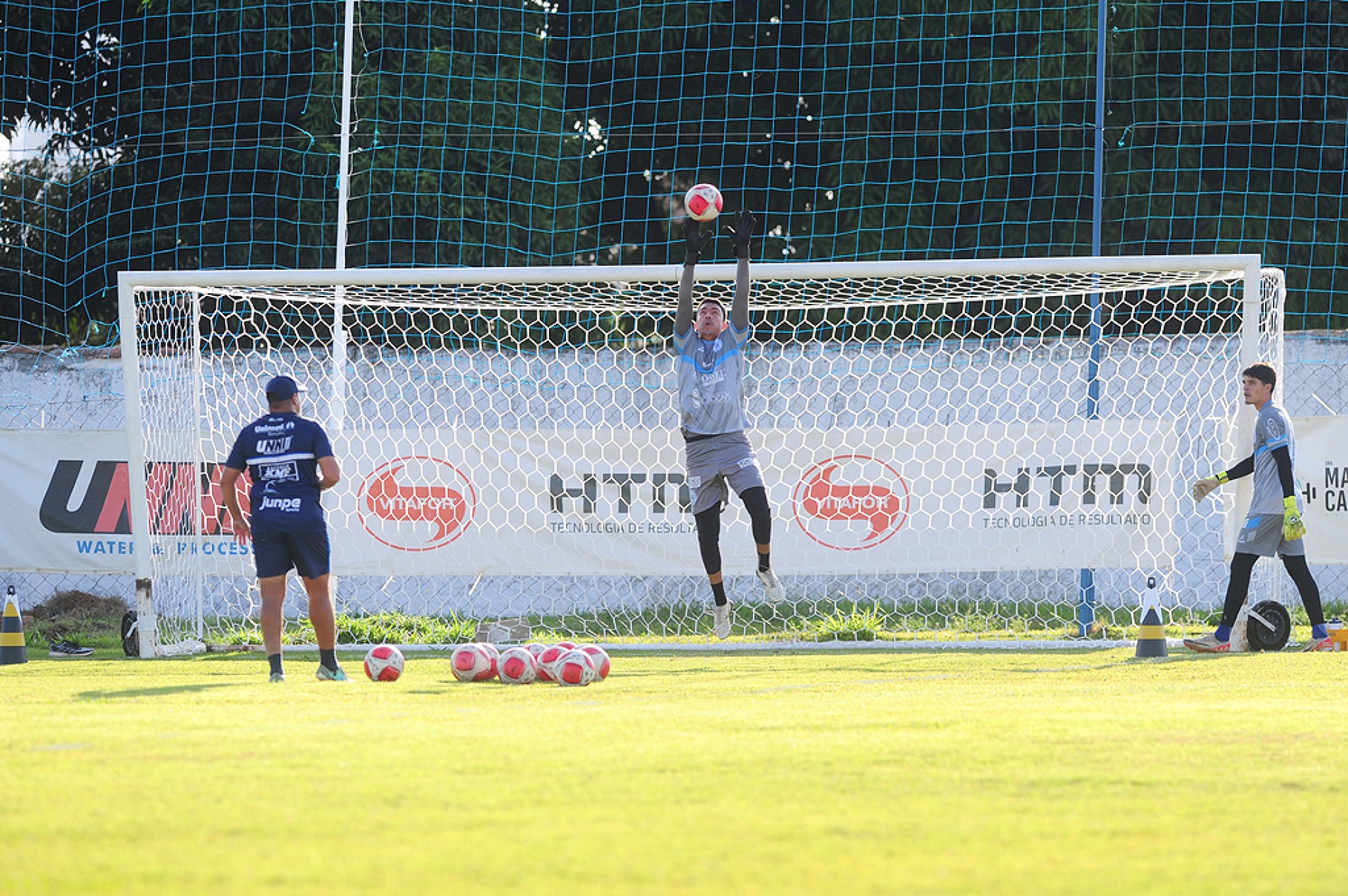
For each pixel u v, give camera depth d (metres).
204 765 14.41
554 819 11.75
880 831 11.29
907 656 33.88
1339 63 61.22
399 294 43.75
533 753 15.22
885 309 57.75
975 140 61.69
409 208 61.38
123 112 64.94
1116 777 13.70
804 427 48.16
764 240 63.22
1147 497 37.00
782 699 21.94
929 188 62.09
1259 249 61.59
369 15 62.00
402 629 41.56
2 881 9.82
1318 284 62.41
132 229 63.03
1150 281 39.19
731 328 30.78
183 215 64.81
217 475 39.25
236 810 12.12
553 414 48.72
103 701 22.06
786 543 38.09
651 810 12.09
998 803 12.44
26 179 65.56
